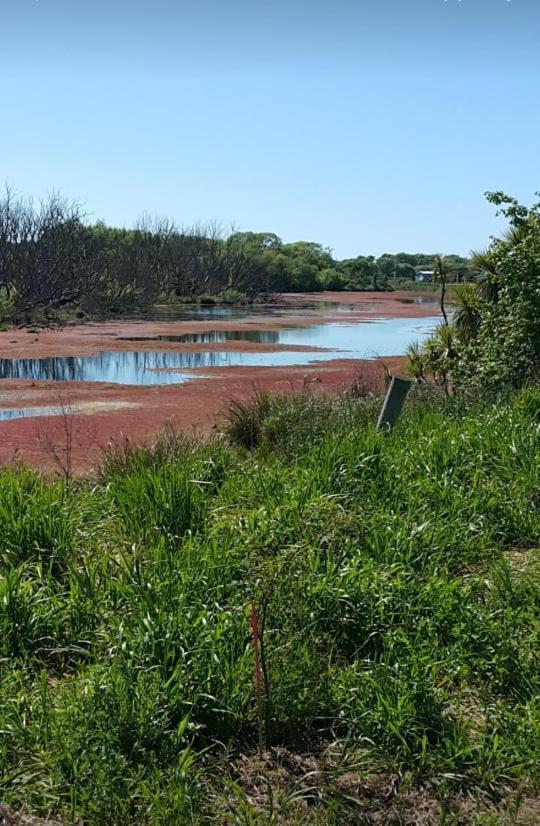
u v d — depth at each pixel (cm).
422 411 986
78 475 872
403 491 641
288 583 448
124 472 762
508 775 338
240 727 363
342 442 719
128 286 6438
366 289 11538
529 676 397
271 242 14150
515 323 1113
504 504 624
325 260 13638
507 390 1043
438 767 340
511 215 1154
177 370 2580
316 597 440
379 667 389
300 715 365
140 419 1667
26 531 523
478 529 590
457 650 414
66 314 5072
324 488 634
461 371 1212
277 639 405
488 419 849
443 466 707
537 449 741
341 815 315
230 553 495
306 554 482
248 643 396
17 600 432
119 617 423
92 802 310
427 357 1422
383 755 349
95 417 1689
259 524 537
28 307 5047
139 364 2750
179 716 357
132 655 377
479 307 1250
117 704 347
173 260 7881
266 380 2320
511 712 374
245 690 370
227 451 821
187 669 376
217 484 708
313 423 950
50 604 444
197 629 400
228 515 593
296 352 3181
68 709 350
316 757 353
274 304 7494
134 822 308
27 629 424
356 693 379
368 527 538
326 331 4334
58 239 5812
